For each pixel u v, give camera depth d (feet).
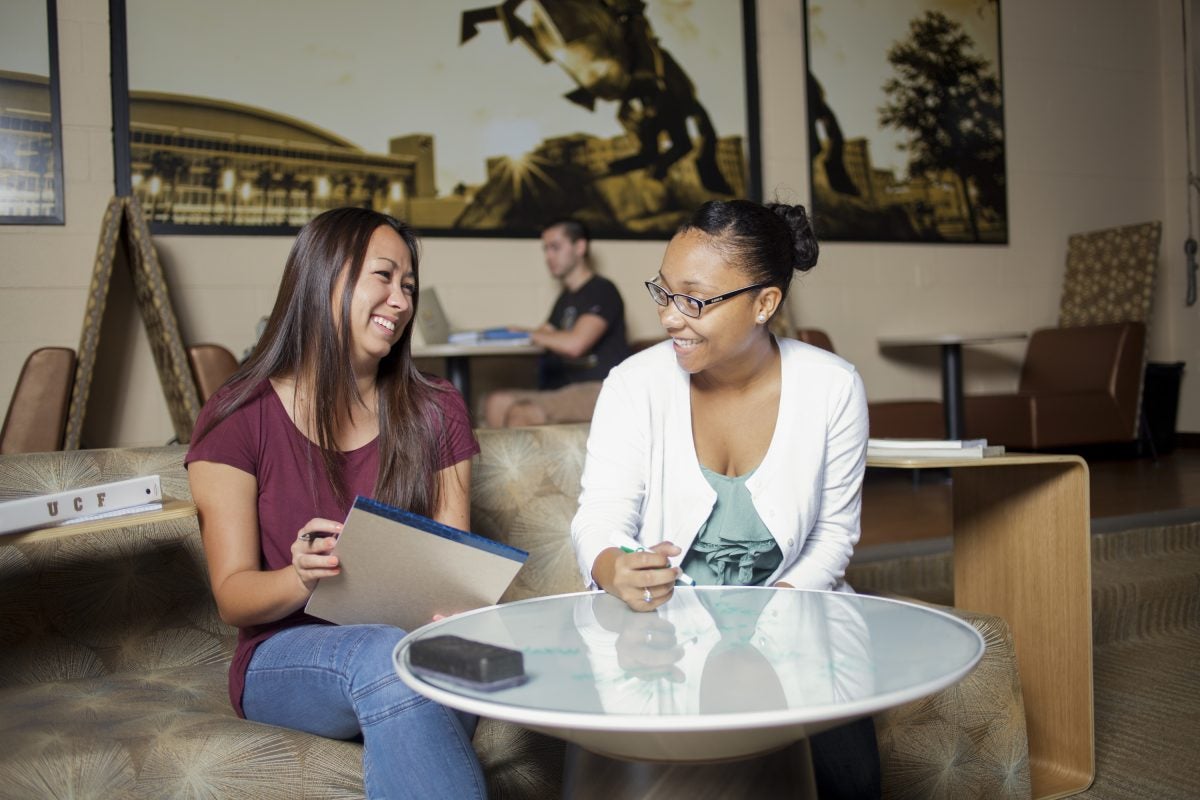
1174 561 10.82
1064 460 6.10
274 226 14.87
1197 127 21.54
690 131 17.60
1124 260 19.94
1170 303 21.91
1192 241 21.39
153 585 5.47
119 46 13.93
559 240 15.29
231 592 4.30
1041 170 20.97
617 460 5.16
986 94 20.31
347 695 3.98
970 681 5.61
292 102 14.94
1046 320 21.03
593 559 4.59
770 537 5.13
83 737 4.16
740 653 3.35
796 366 5.20
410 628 4.34
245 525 4.52
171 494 5.56
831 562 5.26
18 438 12.41
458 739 3.82
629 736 3.01
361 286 4.64
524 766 5.02
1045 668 6.43
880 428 17.19
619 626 3.78
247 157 14.70
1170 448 20.02
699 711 2.74
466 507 5.04
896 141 19.39
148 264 12.70
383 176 15.53
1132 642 9.61
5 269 13.51
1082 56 21.47
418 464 4.82
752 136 17.99
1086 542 6.13
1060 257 21.21
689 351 4.86
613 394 5.24
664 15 17.40
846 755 4.88
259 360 4.69
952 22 19.94
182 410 12.77
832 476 5.34
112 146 13.98
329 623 4.58
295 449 4.66
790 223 5.05
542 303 16.69
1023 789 5.74
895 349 19.44
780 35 18.35
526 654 3.39
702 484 5.11
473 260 16.19
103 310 12.96
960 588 6.99
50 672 5.21
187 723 4.31
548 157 16.61
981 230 20.29
